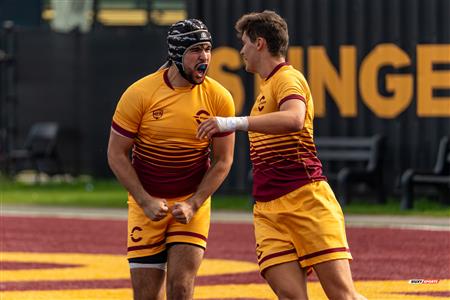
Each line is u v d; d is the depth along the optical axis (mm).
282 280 24344
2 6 103500
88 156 79188
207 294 34250
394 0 60344
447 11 59594
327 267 24109
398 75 60406
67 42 79625
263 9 62156
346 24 61156
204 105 25250
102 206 62344
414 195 60031
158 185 25641
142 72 78438
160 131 25188
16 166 80000
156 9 96250
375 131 60812
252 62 24734
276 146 24406
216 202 60688
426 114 60062
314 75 61469
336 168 61469
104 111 78938
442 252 42312
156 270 25719
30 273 38906
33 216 57406
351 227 50094
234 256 42062
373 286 35188
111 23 98312
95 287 35969
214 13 62781
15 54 79688
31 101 80188
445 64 59688
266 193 24641
